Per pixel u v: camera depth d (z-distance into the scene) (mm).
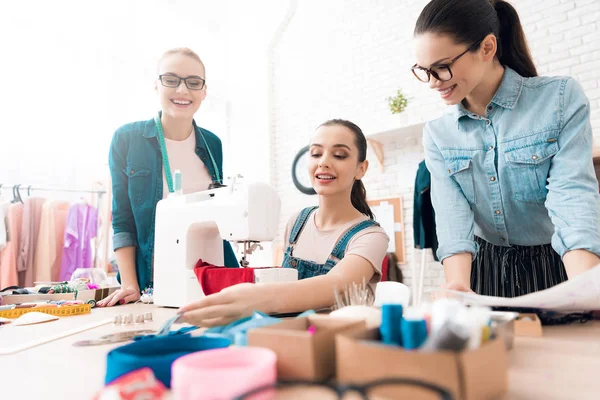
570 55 2744
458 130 1094
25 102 3061
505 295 1139
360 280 980
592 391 337
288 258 1316
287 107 4172
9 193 2928
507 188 1045
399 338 405
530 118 979
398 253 3223
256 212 1074
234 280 987
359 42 3746
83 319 914
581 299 578
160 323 805
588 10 2715
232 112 4547
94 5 3568
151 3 4012
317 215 1351
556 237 831
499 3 994
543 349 489
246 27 4523
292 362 373
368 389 268
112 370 389
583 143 901
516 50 1010
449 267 991
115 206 1393
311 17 4109
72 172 3250
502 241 1143
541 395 332
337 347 356
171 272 1143
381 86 3564
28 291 1299
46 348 599
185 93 1423
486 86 1005
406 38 3475
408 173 3266
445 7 843
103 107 3520
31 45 3141
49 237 2861
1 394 392
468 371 294
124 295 1224
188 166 1553
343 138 1249
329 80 3900
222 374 305
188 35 4359
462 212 1047
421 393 298
